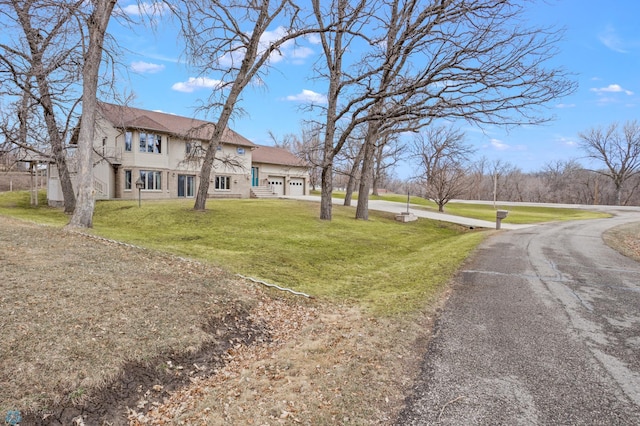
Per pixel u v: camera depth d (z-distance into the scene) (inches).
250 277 292.2
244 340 187.6
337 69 697.0
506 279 300.0
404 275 334.3
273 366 152.6
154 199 989.8
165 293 216.5
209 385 142.3
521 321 201.0
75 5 435.8
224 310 212.5
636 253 451.5
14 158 790.5
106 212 721.0
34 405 115.0
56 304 178.5
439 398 125.3
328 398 126.9
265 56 635.5
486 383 134.9
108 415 120.5
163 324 179.0
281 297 256.1
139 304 194.9
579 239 589.9
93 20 441.4
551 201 2709.2
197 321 189.9
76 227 424.2
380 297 259.0
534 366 148.3
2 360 130.6
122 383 135.2
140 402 129.3
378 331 188.7
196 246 412.2
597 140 2249.0
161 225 583.2
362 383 136.2
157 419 120.5
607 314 213.5
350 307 239.1
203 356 164.7
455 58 451.2
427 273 332.5
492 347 166.9
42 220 581.3
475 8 445.4
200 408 124.3
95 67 447.5
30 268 226.1
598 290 267.1
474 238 603.2
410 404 122.1
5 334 145.3
